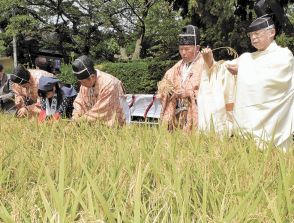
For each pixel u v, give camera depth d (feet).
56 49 110.42
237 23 31.01
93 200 6.55
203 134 12.00
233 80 15.21
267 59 14.03
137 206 5.62
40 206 6.73
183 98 16.55
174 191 6.72
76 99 17.25
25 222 5.93
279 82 13.74
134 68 59.26
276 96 13.79
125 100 17.49
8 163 9.62
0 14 92.73
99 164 9.27
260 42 14.17
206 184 6.70
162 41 69.67
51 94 18.26
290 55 14.02
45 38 107.96
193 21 31.53
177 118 16.74
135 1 92.89
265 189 7.19
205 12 30.07
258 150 10.52
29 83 20.54
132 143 10.87
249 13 31.01
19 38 104.78
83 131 14.32
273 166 8.80
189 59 16.83
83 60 16.34
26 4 94.73
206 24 30.58
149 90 58.13
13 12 91.35
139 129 13.47
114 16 104.53
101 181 7.59
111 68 61.57
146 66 58.85
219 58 32.42
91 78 16.37
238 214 6.03
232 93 15.21
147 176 8.29
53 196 6.22
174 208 6.41
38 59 23.75
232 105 15.21
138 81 59.47
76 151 9.80
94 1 100.48
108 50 104.58
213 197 6.77
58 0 100.73
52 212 6.06
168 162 8.87
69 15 103.81
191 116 16.42
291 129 13.60
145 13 90.07
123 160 8.79
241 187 7.46
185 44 16.56
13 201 6.46
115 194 6.91
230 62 15.07
